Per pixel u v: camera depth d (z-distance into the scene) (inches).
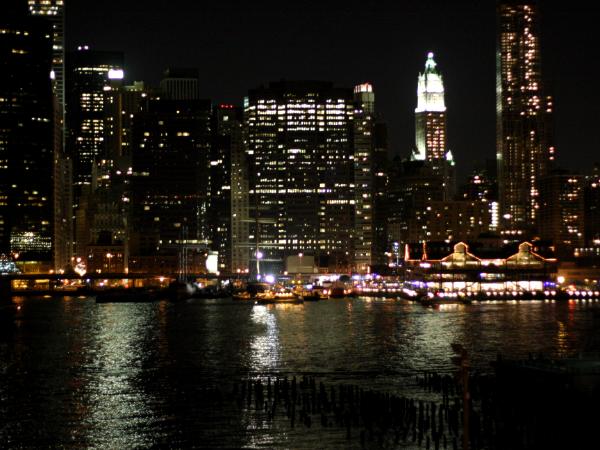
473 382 5305.1
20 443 4495.6
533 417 4458.7
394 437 4411.9
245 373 6491.1
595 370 4751.5
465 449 3248.0
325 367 6722.4
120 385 6023.6
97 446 4429.1
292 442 4397.1
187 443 4443.9
